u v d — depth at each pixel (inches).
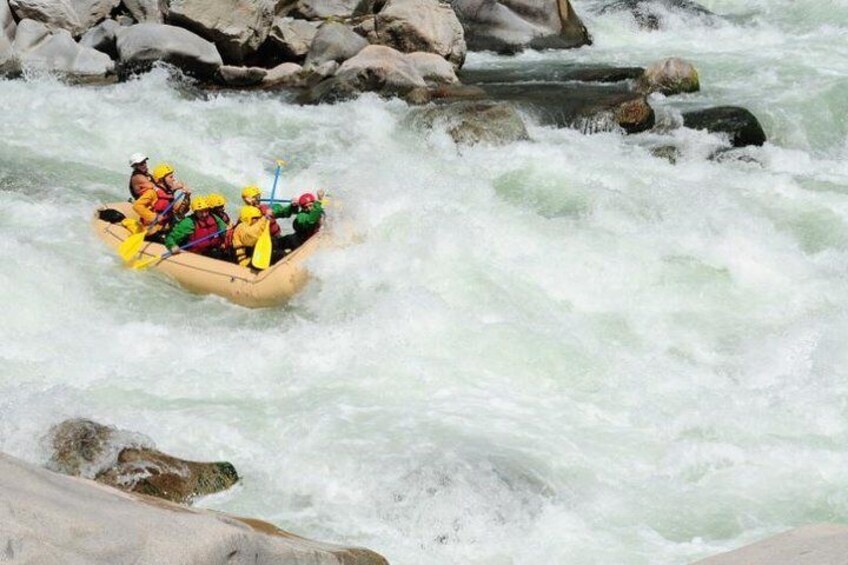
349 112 1769.2
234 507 808.9
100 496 486.6
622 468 888.9
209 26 1988.2
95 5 2079.2
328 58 2011.6
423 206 1318.9
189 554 440.8
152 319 1144.8
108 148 1572.3
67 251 1229.7
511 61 2188.7
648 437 941.2
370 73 1856.5
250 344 1091.3
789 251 1310.3
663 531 802.8
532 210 1425.9
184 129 1667.1
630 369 1069.8
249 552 474.3
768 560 490.0
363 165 1535.4
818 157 1754.4
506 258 1245.7
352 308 1145.4
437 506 812.0
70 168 1470.2
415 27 2046.0
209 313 1171.9
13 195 1353.3
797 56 2142.0
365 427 924.6
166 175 1293.1
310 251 1204.5
